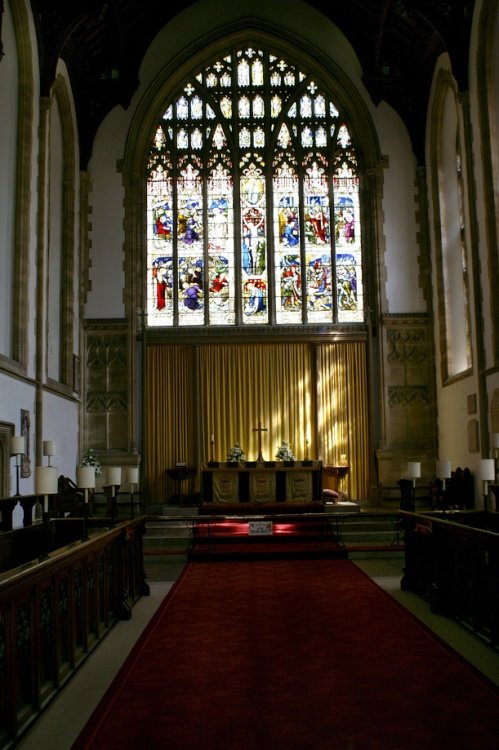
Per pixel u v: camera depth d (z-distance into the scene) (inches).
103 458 802.8
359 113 856.3
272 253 846.5
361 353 831.1
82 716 223.3
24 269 612.4
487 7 628.4
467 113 680.4
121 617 354.6
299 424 821.9
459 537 331.6
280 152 868.0
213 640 308.7
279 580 459.8
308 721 213.3
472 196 673.6
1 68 583.8
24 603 220.2
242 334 828.6
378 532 629.9
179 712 222.1
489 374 642.8
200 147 867.4
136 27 826.8
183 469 781.3
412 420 816.3
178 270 845.8
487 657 278.4
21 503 444.8
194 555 553.3
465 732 203.6
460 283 767.7
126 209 839.7
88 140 836.6
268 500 696.4
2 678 197.9
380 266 834.8
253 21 858.1
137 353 829.8
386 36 823.7
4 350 584.4
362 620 342.6
